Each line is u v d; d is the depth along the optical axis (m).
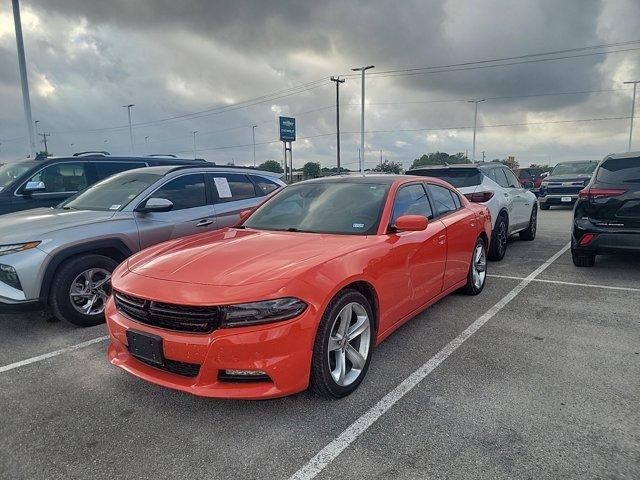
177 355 2.72
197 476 2.39
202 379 2.70
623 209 6.00
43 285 4.40
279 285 2.72
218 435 2.74
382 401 3.08
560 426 2.73
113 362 3.13
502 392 3.16
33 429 2.86
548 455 2.47
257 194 6.76
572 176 17.31
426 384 3.30
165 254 3.45
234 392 2.67
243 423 2.85
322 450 2.57
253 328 2.64
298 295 2.74
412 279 3.91
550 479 2.29
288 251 3.21
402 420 2.84
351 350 3.25
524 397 3.08
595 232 6.19
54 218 4.94
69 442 2.71
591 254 6.52
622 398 3.04
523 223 9.08
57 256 4.47
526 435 2.65
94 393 3.30
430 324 4.54
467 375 3.43
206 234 4.07
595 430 2.69
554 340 4.08
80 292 4.68
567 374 3.41
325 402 3.08
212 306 2.64
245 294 2.66
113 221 4.98
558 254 8.11
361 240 3.50
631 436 2.62
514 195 8.45
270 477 2.37
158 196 5.55
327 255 3.11
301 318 2.74
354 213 3.93
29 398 3.24
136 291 2.91
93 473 2.43
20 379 3.54
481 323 4.55
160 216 5.43
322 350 2.89
